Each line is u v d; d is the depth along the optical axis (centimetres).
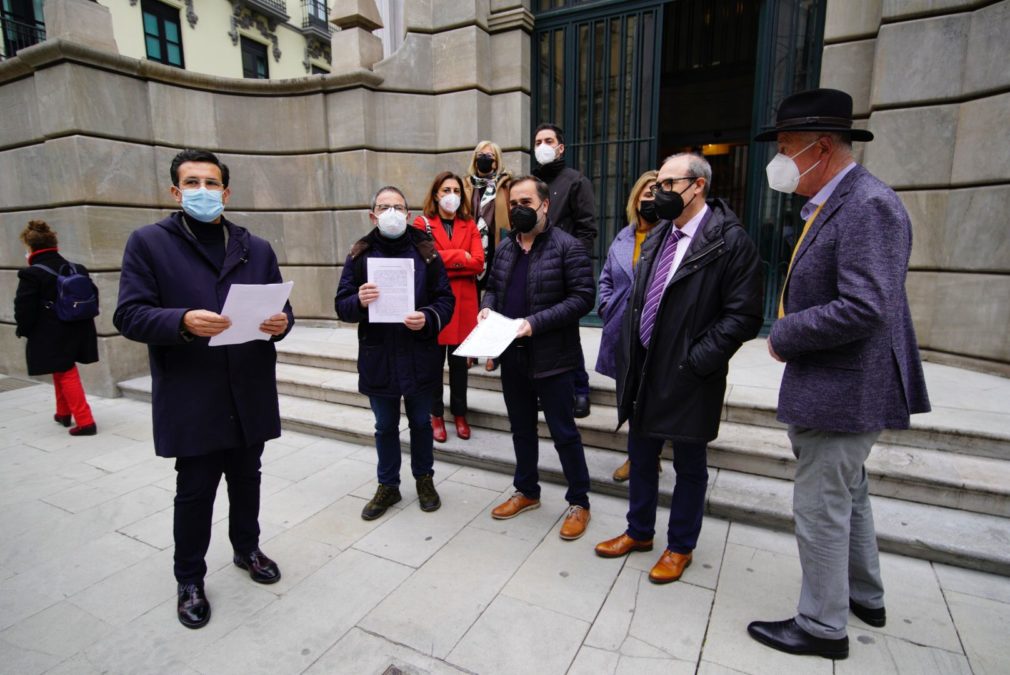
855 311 158
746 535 270
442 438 364
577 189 344
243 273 221
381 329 277
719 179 848
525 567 248
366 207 562
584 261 259
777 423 329
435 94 566
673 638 203
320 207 580
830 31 434
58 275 397
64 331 402
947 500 266
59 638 209
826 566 186
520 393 277
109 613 223
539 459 337
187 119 534
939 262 409
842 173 177
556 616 216
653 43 518
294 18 1931
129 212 501
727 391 356
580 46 550
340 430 401
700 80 812
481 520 289
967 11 379
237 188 574
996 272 376
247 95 564
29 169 506
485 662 194
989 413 310
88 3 465
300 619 217
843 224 167
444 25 551
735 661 192
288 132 575
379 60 577
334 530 282
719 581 235
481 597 228
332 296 595
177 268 206
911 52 397
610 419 354
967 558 237
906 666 188
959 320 399
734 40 773
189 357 206
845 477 181
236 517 240
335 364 484
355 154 556
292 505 309
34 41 1127
